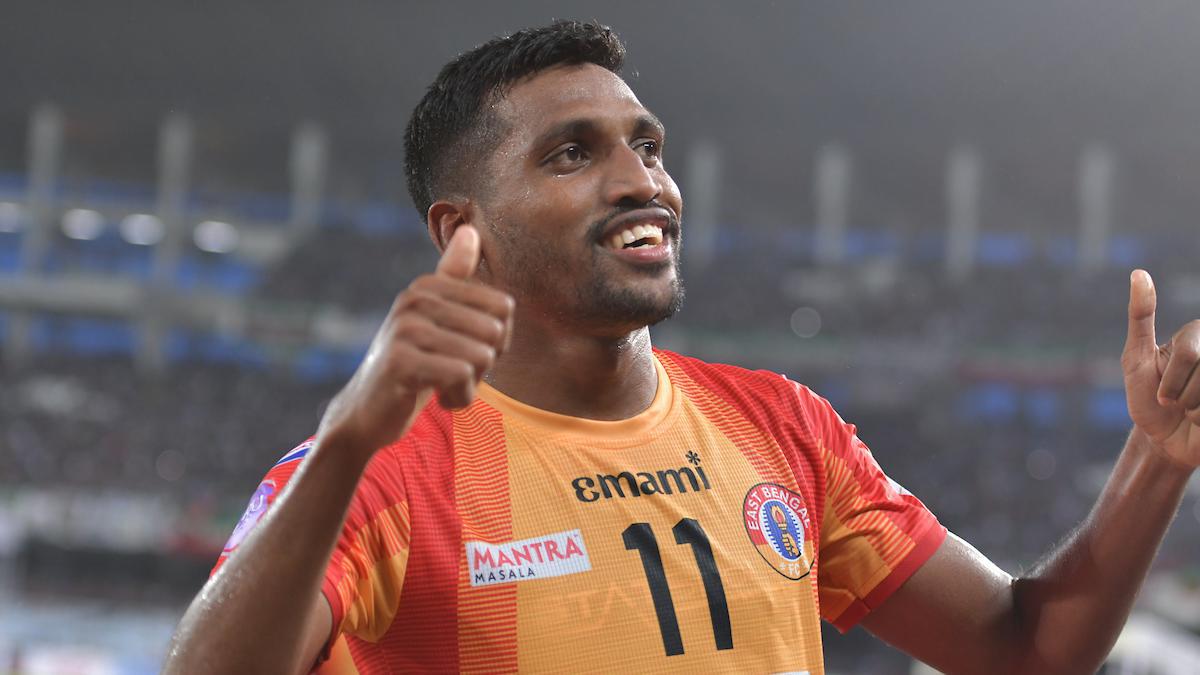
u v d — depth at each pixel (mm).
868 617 2354
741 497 2105
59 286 43781
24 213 48406
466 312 1525
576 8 44750
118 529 29719
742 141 49344
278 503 1677
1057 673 2271
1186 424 2066
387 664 1953
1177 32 43156
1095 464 39406
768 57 46344
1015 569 33875
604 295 2014
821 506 2254
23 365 42688
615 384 2135
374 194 50406
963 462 39156
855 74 46562
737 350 43312
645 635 1924
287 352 44031
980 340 42094
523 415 2084
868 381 42094
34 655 22031
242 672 1654
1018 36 44469
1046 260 46875
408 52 46156
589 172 2061
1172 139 46312
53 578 29359
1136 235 49125
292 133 49156
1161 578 24672
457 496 1969
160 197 47562
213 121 47781
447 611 1902
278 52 46125
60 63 45531
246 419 40406
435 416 2088
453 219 2225
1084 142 47062
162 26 45219
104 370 42719
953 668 2357
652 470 2068
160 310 43469
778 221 52281
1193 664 12398
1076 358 41188
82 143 48156
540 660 1888
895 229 51875
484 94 2152
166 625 24391
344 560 1838
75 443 37500
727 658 1958
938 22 44594
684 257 47719
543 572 1932
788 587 2066
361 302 44406
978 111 46906
